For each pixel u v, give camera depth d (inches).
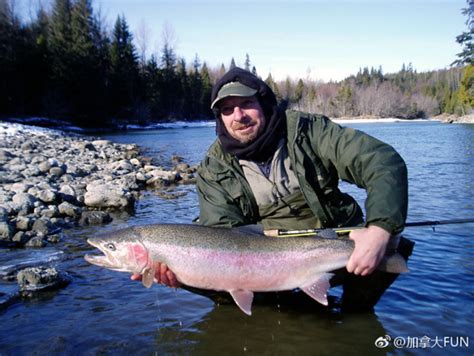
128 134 665.6
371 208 48.2
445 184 169.8
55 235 99.2
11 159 215.8
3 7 767.7
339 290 69.8
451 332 55.9
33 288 69.4
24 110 787.4
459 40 835.4
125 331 57.8
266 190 60.4
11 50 763.4
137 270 56.8
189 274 55.5
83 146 325.1
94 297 68.0
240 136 57.6
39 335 56.4
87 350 53.2
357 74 2271.2
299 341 55.2
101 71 916.0
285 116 59.8
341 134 54.9
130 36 1043.3
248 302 54.6
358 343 54.4
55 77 812.0
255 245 55.1
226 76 57.3
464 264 78.0
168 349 53.6
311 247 54.1
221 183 61.2
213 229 56.7
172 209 133.2
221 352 53.2
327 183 58.6
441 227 101.9
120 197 133.4
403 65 2484.0
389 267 49.6
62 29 864.3
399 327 57.7
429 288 68.5
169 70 1193.4
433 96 1731.1
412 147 346.9
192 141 494.0
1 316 61.7
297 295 68.0
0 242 94.0
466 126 823.1
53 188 145.3
